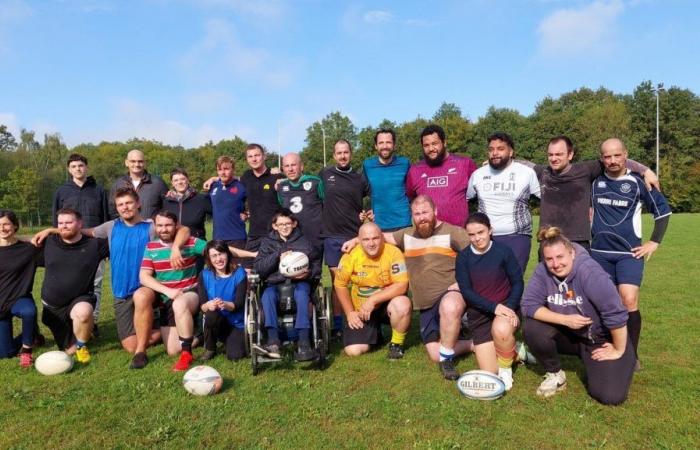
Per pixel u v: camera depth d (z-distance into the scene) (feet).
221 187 25.99
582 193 17.88
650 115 216.74
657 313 24.38
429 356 19.19
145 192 25.57
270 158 162.81
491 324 16.61
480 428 13.28
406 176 22.44
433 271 18.69
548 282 15.43
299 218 23.53
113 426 13.65
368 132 199.72
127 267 19.90
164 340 20.49
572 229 17.92
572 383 16.25
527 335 15.47
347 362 18.81
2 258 19.17
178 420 13.89
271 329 17.90
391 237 19.89
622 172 17.37
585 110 219.20
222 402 15.06
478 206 19.97
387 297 18.97
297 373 17.60
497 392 14.78
